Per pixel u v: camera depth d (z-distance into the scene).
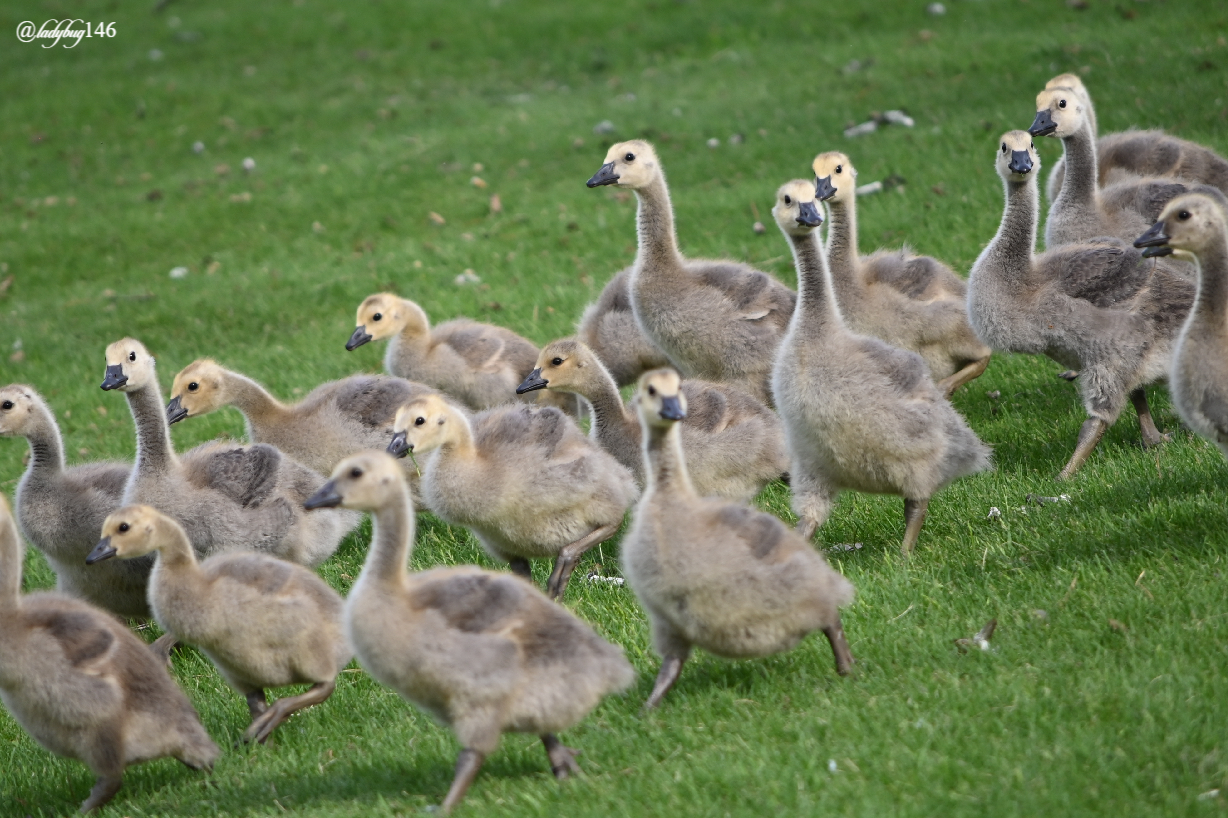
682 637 10.13
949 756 8.82
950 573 12.05
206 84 40.34
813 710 9.72
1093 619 10.44
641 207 16.61
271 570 10.95
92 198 33.25
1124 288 14.16
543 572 14.12
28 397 13.52
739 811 8.48
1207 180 18.64
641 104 33.34
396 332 18.09
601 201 27.91
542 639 9.06
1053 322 14.39
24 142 37.53
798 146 28.22
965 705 9.46
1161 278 14.14
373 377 16.50
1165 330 14.07
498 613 9.02
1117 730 8.84
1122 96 26.56
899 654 10.49
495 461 12.73
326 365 22.05
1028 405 16.89
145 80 41.12
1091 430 14.37
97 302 26.81
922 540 13.13
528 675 8.98
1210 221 10.77
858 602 11.56
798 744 9.17
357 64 41.19
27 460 20.41
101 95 40.12
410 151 32.81
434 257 26.38
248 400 16.22
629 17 41.34
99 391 22.44
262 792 10.03
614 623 12.08
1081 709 9.16
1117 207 16.95
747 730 9.56
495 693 8.87
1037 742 8.84
